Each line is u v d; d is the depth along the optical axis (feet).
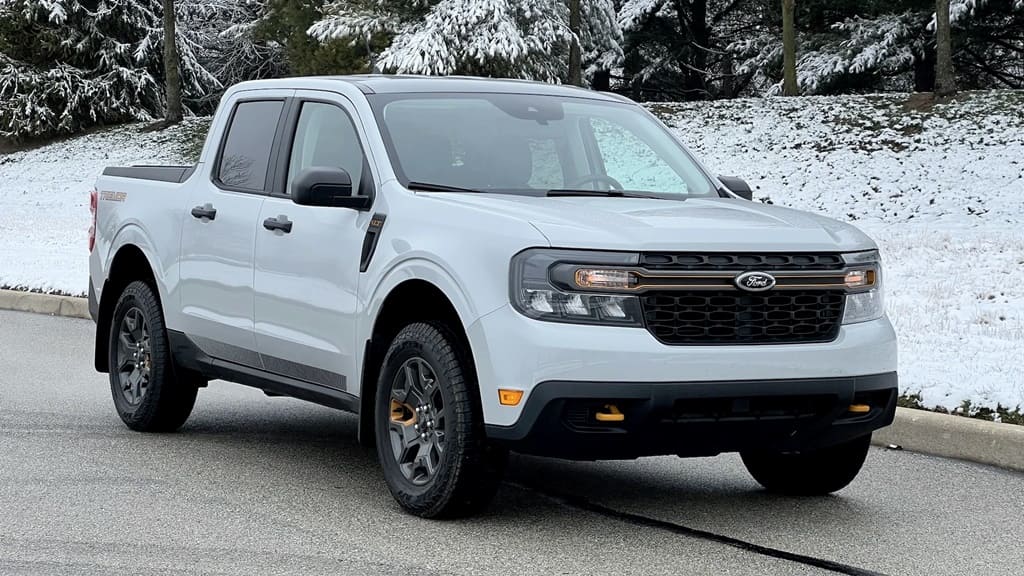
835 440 19.99
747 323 18.93
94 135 144.25
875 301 20.45
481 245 19.02
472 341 18.76
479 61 115.44
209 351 25.39
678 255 18.61
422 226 20.12
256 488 22.34
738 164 96.48
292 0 138.51
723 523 20.38
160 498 21.49
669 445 18.76
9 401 30.76
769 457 22.70
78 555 17.98
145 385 27.43
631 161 23.32
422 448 20.15
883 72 140.56
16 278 54.19
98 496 21.57
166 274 26.35
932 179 85.05
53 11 145.07
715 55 174.40
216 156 25.91
